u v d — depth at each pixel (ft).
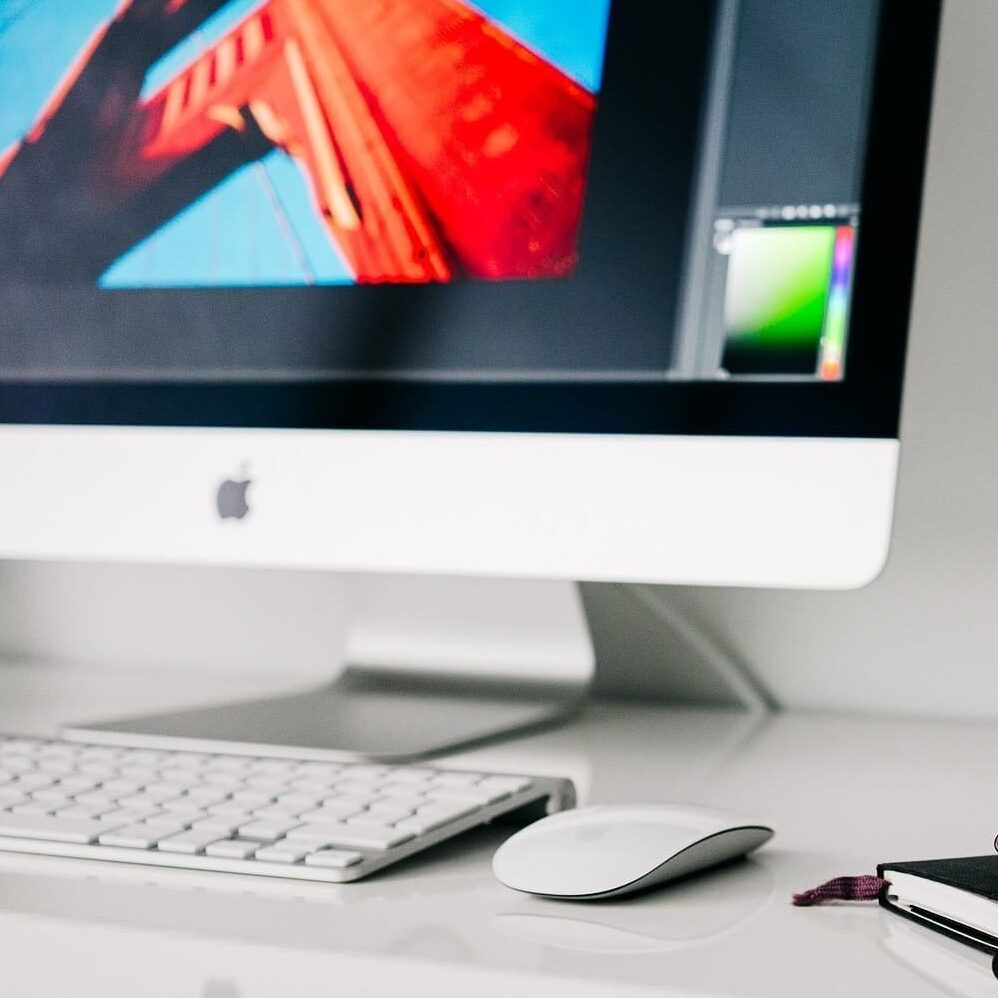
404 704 2.60
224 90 2.49
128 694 2.86
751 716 2.79
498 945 1.15
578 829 1.37
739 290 2.11
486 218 2.27
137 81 2.56
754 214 2.12
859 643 2.87
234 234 2.44
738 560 2.03
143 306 2.49
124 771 1.71
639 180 2.19
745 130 2.15
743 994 1.03
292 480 2.33
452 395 2.24
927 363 2.85
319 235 2.38
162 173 2.51
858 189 2.06
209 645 3.34
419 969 1.09
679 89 2.19
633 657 3.02
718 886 1.37
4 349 2.57
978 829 1.66
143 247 2.50
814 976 1.07
